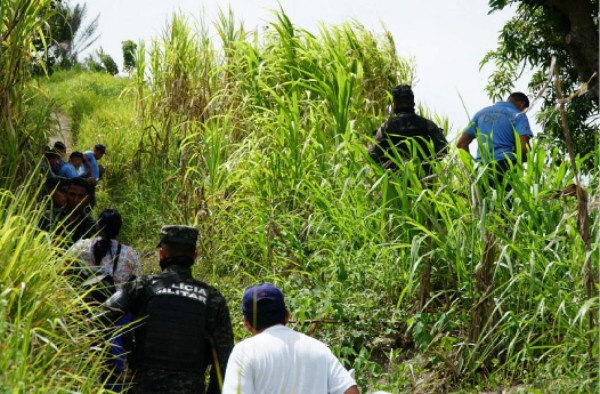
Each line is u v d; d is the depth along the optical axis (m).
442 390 6.67
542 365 6.37
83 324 5.32
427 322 7.04
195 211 10.47
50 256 5.27
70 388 4.58
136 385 5.29
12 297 4.64
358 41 13.32
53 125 9.77
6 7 9.23
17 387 3.78
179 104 14.64
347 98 11.30
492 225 6.96
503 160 8.88
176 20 15.07
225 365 5.37
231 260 9.77
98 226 6.54
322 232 8.98
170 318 5.31
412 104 9.23
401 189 8.04
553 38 16.25
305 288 8.14
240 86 12.97
